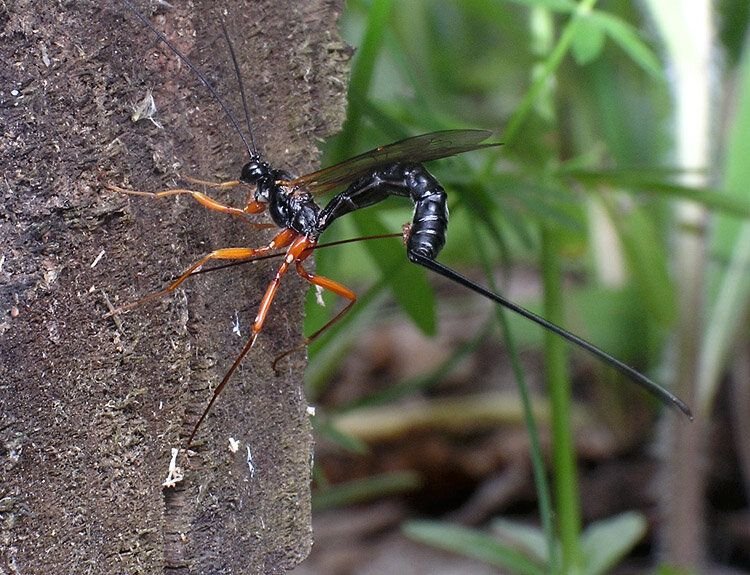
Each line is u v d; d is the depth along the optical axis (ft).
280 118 1.11
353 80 1.17
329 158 1.18
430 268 1.09
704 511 1.52
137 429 1.08
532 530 1.30
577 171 1.23
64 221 1.06
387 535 1.51
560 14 1.33
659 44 1.32
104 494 1.07
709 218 1.31
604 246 1.48
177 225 1.08
